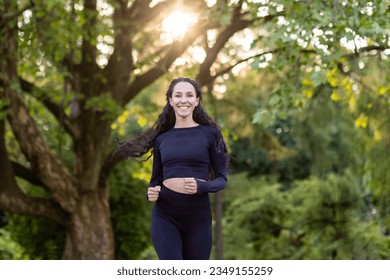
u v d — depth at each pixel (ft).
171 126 16.12
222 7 31.48
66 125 39.73
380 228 57.41
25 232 45.34
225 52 43.24
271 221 58.08
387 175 49.08
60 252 45.24
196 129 15.55
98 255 39.47
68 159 44.68
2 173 37.50
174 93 15.47
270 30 28.37
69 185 38.68
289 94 32.65
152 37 39.40
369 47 36.47
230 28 36.37
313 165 60.03
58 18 33.81
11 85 33.76
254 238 58.29
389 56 33.73
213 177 15.71
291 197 59.31
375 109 43.47
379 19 27.58
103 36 36.35
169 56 36.35
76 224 39.27
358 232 55.16
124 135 47.50
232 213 62.18
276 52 32.22
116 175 44.88
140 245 46.11
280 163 89.51
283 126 88.07
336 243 55.01
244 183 60.44
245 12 35.96
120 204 45.11
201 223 15.38
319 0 26.78
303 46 31.09
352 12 27.30
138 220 45.44
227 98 52.13
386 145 48.01
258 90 51.16
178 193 15.15
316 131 55.98
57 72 38.73
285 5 27.07
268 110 32.83
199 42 41.93
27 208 38.32
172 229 15.28
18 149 47.57
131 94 39.96
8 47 34.04
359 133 50.65
